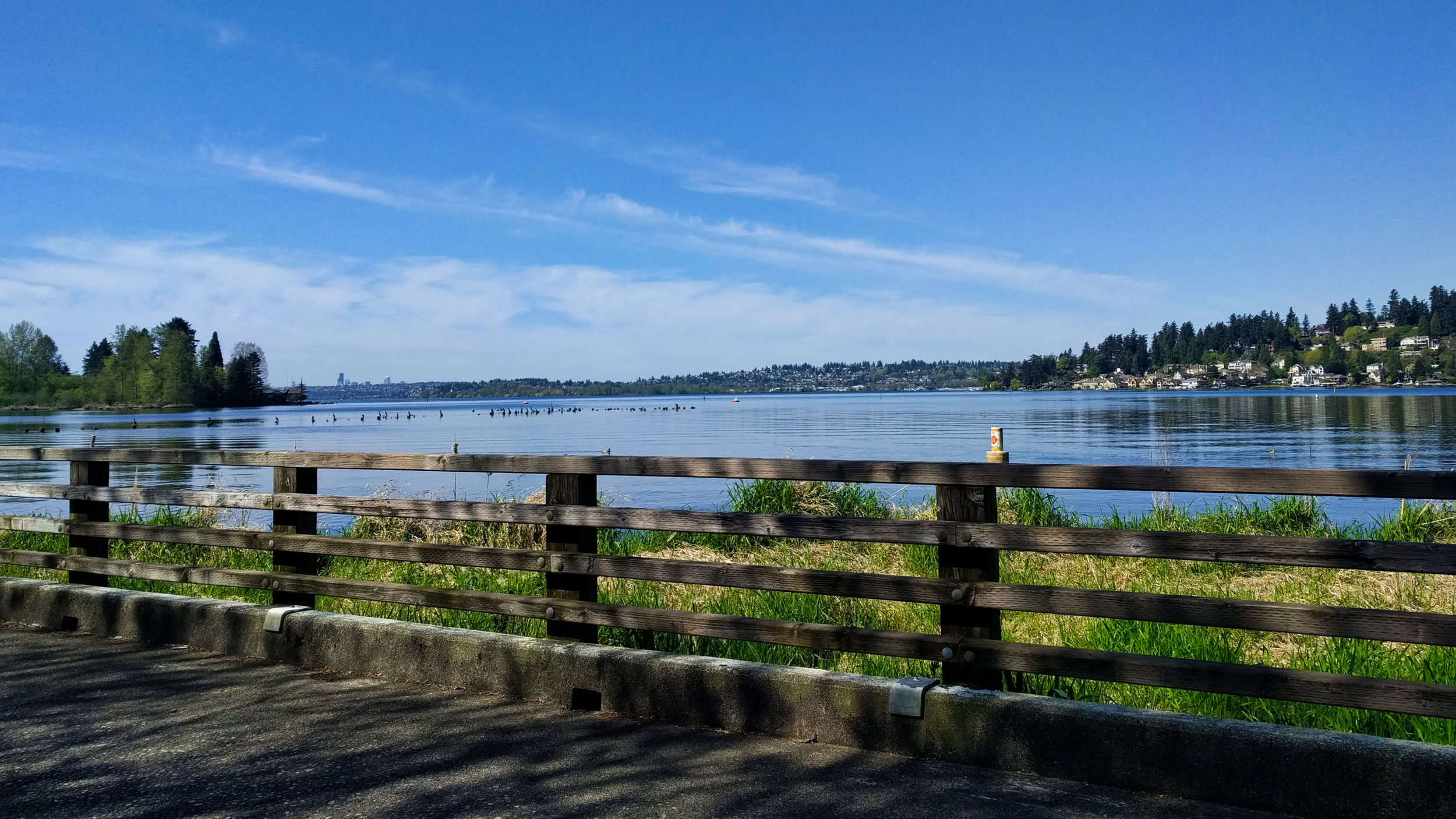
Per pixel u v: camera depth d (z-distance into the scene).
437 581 9.12
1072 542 3.95
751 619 4.61
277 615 5.80
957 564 4.21
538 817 3.49
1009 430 54.91
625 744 4.32
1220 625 3.68
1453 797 3.31
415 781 3.86
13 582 6.93
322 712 4.80
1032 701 3.98
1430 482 3.37
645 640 5.97
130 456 6.66
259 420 110.50
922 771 3.98
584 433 65.12
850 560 10.80
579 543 5.11
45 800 3.67
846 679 4.33
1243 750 3.60
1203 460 28.92
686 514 4.78
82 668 5.64
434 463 5.52
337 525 17.83
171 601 6.24
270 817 3.50
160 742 4.34
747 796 3.70
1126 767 3.78
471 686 5.21
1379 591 8.39
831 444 45.00
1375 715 4.55
